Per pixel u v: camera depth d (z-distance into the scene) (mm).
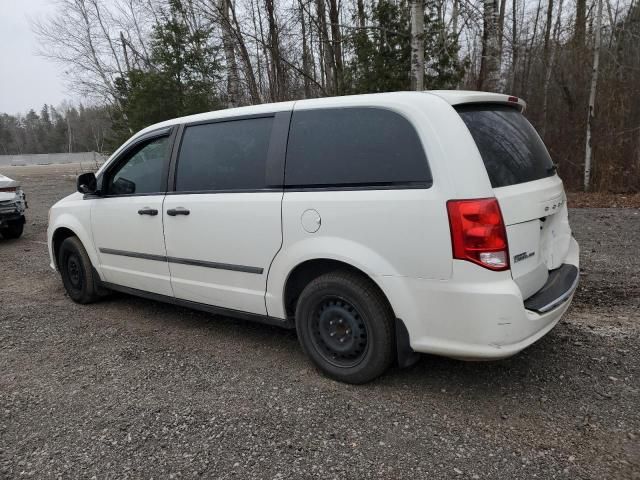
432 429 2785
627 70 13930
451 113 2889
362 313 3145
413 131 2920
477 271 2719
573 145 14055
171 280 4223
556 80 14852
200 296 4051
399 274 2934
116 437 2852
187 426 2924
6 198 8906
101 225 4762
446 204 2750
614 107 13242
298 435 2787
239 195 3625
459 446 2623
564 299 3064
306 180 3311
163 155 4234
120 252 4637
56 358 3965
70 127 85625
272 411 3041
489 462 2486
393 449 2627
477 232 2697
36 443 2836
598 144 13250
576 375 3275
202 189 3908
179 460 2625
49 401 3293
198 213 3861
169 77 15133
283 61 12938
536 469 2420
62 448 2777
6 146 99250
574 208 10555
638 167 12688
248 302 3719
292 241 3340
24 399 3330
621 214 9258
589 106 12797
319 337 3434
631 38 14680
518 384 3211
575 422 2775
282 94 13383
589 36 14953
